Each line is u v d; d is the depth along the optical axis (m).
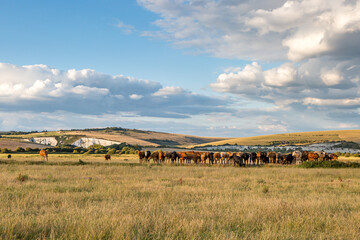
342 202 10.76
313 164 36.34
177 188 14.45
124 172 23.33
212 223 6.92
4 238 5.56
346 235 6.43
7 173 20.72
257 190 14.66
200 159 42.56
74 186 14.51
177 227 6.48
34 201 10.13
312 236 6.30
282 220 7.64
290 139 194.38
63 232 6.06
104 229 6.12
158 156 43.16
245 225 7.19
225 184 16.55
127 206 9.10
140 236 5.88
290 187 16.33
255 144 188.00
